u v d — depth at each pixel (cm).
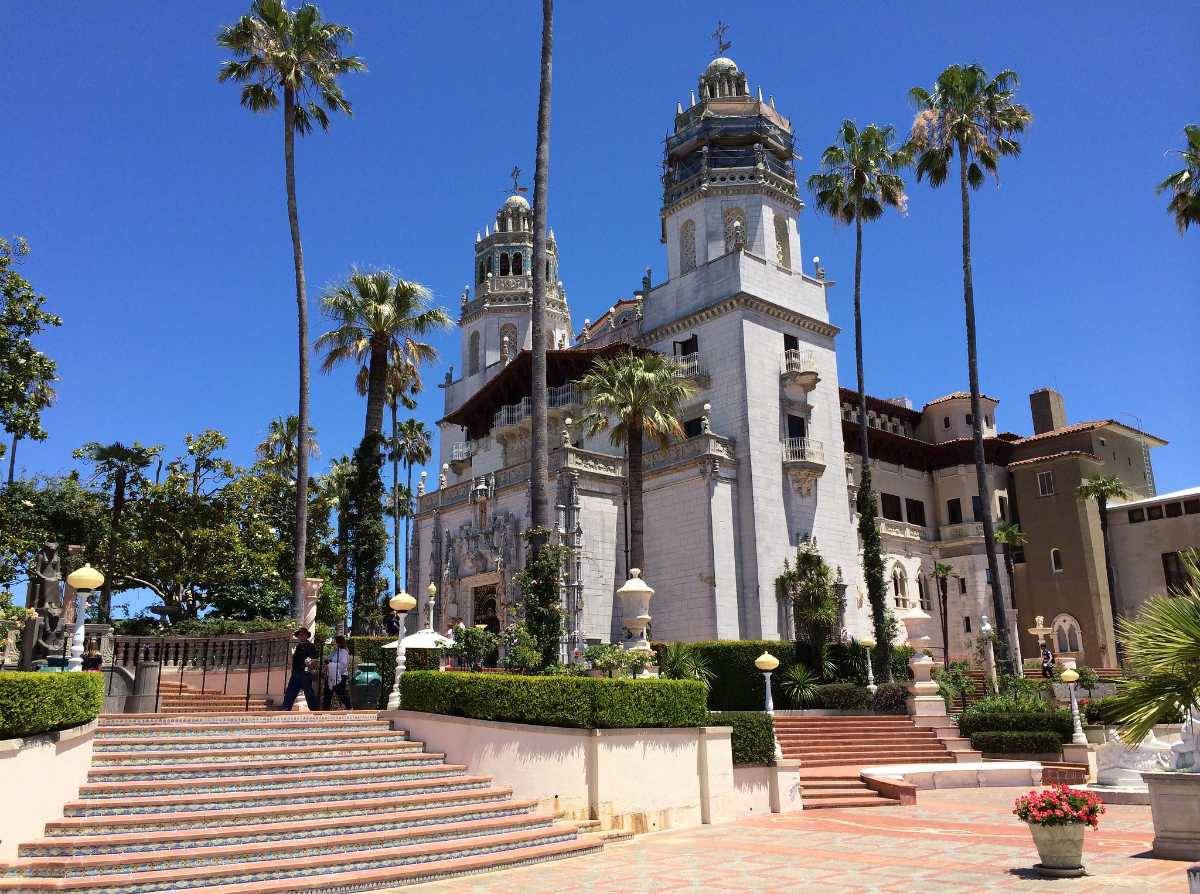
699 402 4294
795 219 4750
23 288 2952
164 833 1191
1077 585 5212
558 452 4009
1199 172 3703
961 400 5969
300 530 3123
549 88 2575
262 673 2541
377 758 1616
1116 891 1066
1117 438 5716
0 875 1065
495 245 6281
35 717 1140
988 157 3984
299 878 1164
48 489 3988
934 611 5372
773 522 4025
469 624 4359
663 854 1430
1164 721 973
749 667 3391
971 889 1112
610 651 2027
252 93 3425
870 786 2220
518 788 1612
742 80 4925
